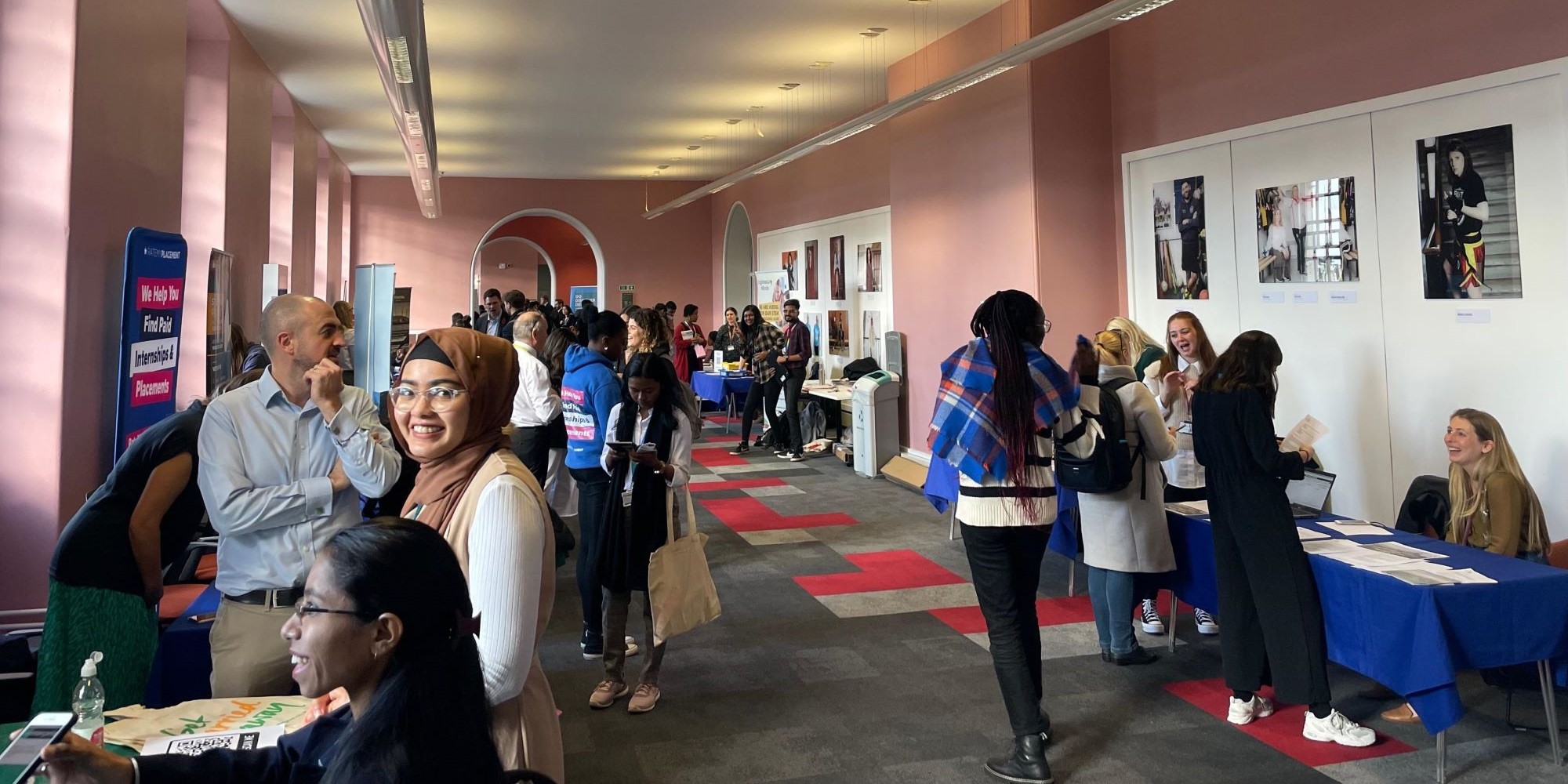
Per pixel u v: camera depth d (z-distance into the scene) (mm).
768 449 11320
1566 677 3137
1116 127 7438
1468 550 3494
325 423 2584
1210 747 3373
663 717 3709
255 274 8656
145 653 2857
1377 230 5250
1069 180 7367
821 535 6875
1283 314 5891
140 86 4930
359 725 1131
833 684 4043
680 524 3795
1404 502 4258
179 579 3865
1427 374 5016
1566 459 4395
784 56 9008
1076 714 3680
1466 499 3828
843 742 3477
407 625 1171
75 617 2697
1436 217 4934
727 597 5367
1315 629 3328
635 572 3732
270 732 1919
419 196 13930
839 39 8461
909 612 5055
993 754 3359
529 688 1676
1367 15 5270
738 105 11242
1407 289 5098
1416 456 5090
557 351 6434
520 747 1599
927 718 3684
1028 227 7363
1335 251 5512
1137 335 5117
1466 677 4039
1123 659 4184
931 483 6484
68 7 4090
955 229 8422
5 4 4039
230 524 2447
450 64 9227
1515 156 4547
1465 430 3785
